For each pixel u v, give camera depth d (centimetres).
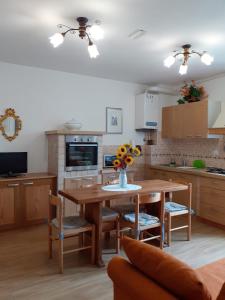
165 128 543
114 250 318
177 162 566
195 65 413
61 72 463
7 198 376
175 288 121
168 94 578
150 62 405
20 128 429
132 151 319
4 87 413
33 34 300
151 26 277
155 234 343
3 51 360
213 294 157
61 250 263
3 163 394
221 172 418
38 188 402
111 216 302
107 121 517
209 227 404
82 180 436
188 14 251
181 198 469
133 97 549
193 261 288
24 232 373
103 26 277
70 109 475
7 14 252
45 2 230
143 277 135
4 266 275
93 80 498
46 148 454
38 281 247
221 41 317
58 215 265
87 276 258
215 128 429
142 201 285
